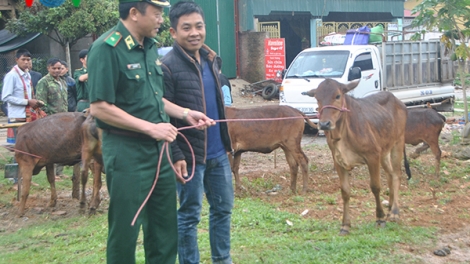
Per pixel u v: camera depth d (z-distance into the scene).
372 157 6.05
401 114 7.11
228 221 4.63
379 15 30.28
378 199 6.20
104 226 6.62
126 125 3.46
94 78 3.44
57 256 5.57
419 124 9.25
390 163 6.77
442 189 8.42
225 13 24.33
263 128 8.10
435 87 16.39
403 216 6.79
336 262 5.10
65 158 7.51
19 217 7.43
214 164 4.45
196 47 4.29
